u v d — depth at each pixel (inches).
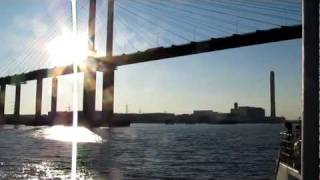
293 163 608.1
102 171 1553.9
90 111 5762.8
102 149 2812.5
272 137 5157.5
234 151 2790.4
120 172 1536.7
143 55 4808.1
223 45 4222.4
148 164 1859.0
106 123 5880.9
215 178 1448.1
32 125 7381.9
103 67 5344.5
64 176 1395.2
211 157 2301.9
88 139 4028.1
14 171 1497.3
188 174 1536.7
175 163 1936.5
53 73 6013.8
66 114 7199.8
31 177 1357.0
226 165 1882.4
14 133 5177.2
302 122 184.2
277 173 732.7
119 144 3388.3
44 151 2551.7
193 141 4099.4
